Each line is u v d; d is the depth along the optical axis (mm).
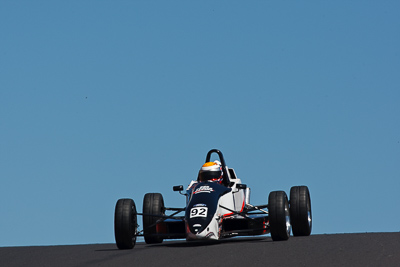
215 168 48094
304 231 47000
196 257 32812
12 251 41406
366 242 37344
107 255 36094
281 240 43094
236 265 29141
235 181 49250
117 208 42656
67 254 37688
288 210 45031
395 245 34875
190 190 47250
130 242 42219
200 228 41469
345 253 31891
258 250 35156
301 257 31109
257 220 47094
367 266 27078
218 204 43719
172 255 34344
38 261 33812
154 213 48000
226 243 44406
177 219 45969
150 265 30297
